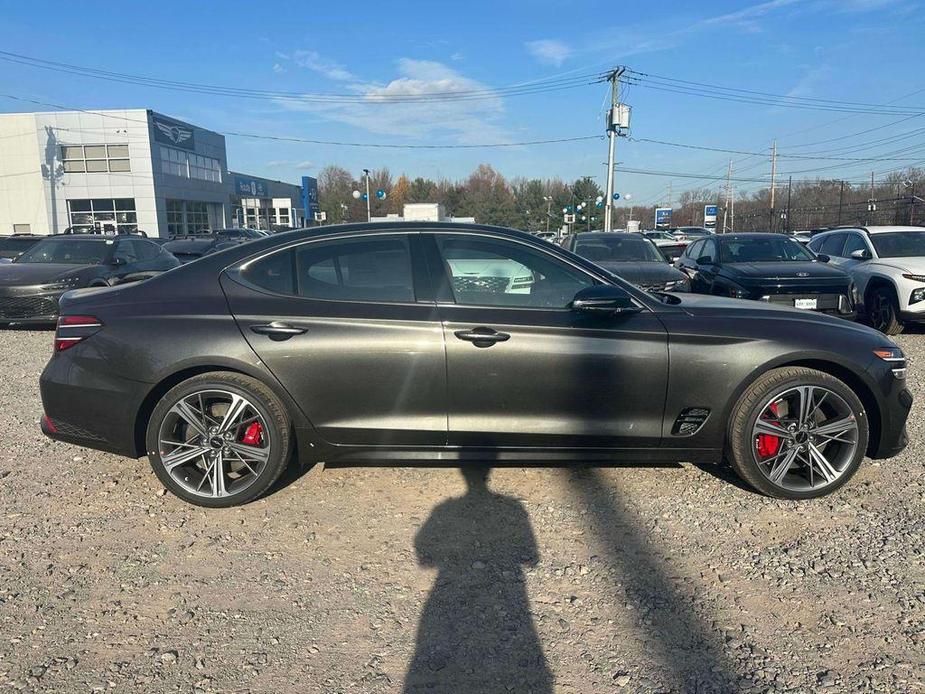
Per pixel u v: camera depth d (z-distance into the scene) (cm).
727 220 7931
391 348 363
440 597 292
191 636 264
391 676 242
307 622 274
